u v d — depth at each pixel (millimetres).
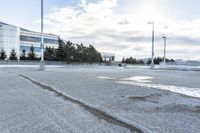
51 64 64062
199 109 6297
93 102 7133
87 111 5988
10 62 55219
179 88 11328
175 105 6820
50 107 6449
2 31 79125
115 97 8070
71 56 74562
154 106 6680
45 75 17516
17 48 83375
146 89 10141
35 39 90938
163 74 25844
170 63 57781
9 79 14039
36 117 5402
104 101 7328
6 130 4496
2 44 79062
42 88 10242
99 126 4723
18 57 78062
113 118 5301
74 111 5988
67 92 9086
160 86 12070
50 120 5160
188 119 5250
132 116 5504
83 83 12180
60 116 5496
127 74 23688
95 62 89625
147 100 7598
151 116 5520
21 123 4941
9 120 5164
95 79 14609
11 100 7461
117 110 6113
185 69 44906
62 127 4660
